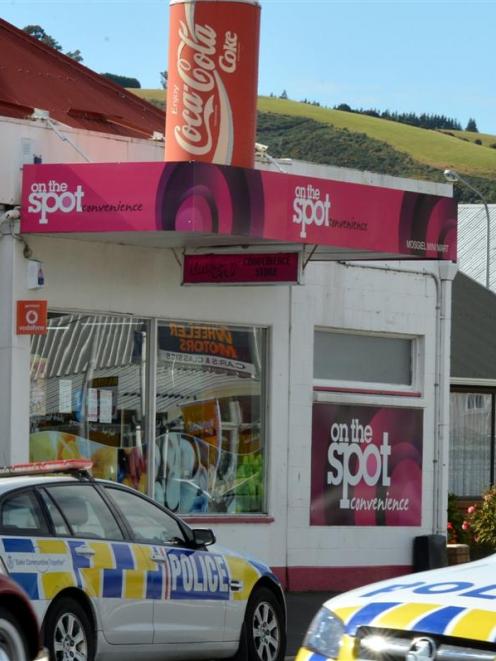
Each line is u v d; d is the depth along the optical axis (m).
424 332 28.58
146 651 15.17
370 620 9.83
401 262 28.16
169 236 22.03
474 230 48.97
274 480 25.80
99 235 22.09
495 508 29.34
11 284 21.89
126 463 23.70
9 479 14.48
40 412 22.48
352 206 22.66
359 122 187.75
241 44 22.86
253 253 23.28
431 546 27.95
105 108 26.88
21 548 13.75
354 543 27.06
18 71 26.22
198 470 24.80
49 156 22.56
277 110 184.12
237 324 25.47
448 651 9.41
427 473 28.55
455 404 34.38
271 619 17.16
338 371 27.28
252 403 25.70
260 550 25.47
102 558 14.64
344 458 27.00
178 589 15.60
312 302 26.48
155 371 24.16
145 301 23.88
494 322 35.75
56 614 13.89
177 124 22.72
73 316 23.03
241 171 21.09
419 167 173.00
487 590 10.00
